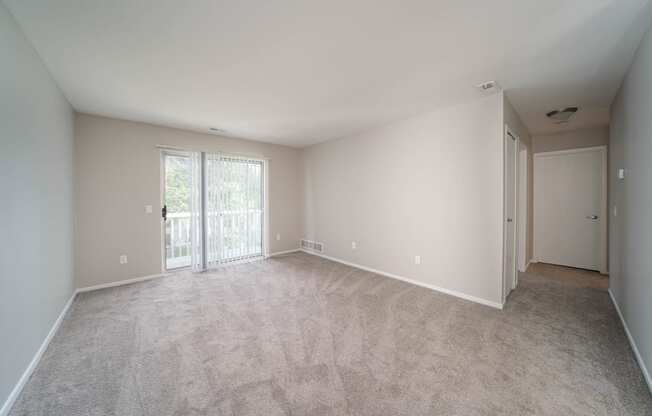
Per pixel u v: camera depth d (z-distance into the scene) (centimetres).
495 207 277
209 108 318
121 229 356
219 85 256
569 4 148
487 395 155
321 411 143
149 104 303
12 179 160
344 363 185
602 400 151
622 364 183
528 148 422
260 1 146
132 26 168
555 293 316
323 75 237
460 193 305
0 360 142
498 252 275
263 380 168
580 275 384
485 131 283
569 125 387
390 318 254
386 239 392
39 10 153
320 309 275
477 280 292
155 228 384
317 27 170
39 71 203
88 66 218
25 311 173
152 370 179
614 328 232
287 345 208
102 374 175
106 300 300
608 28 171
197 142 425
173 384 165
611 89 262
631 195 215
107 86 255
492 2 147
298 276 391
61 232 258
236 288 339
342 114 341
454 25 168
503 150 272
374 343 210
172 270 416
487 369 178
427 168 337
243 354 197
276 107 315
